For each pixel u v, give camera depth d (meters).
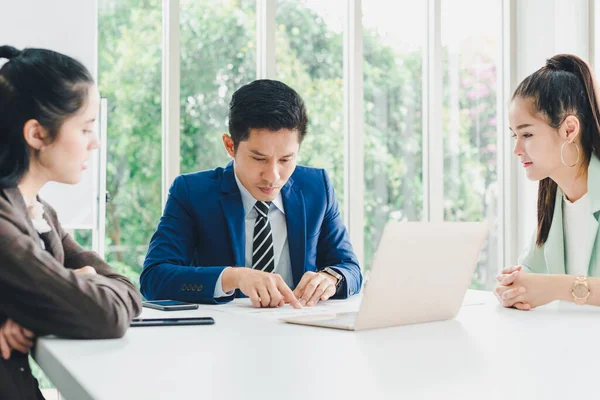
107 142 2.84
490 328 1.28
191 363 0.94
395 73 3.54
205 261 1.94
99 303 1.13
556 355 1.00
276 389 0.79
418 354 1.01
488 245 3.81
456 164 3.72
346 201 3.39
